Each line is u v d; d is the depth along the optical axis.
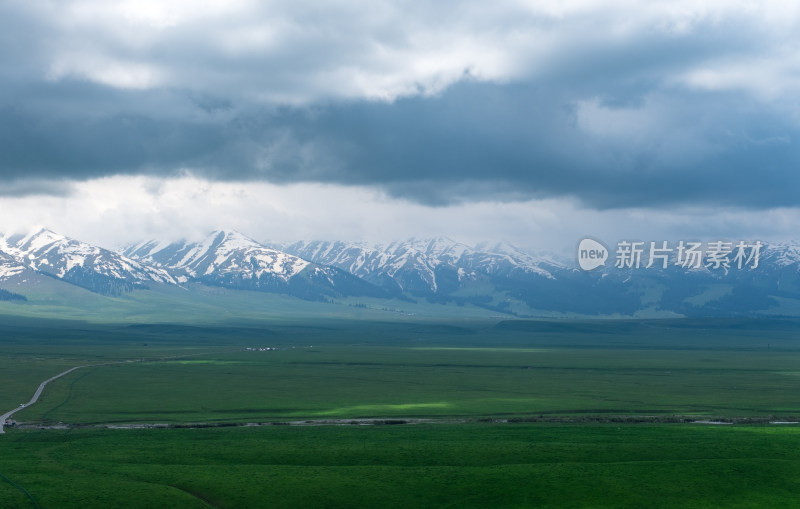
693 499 127.31
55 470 139.50
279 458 152.75
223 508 122.94
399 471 140.75
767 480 135.62
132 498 122.75
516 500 127.25
